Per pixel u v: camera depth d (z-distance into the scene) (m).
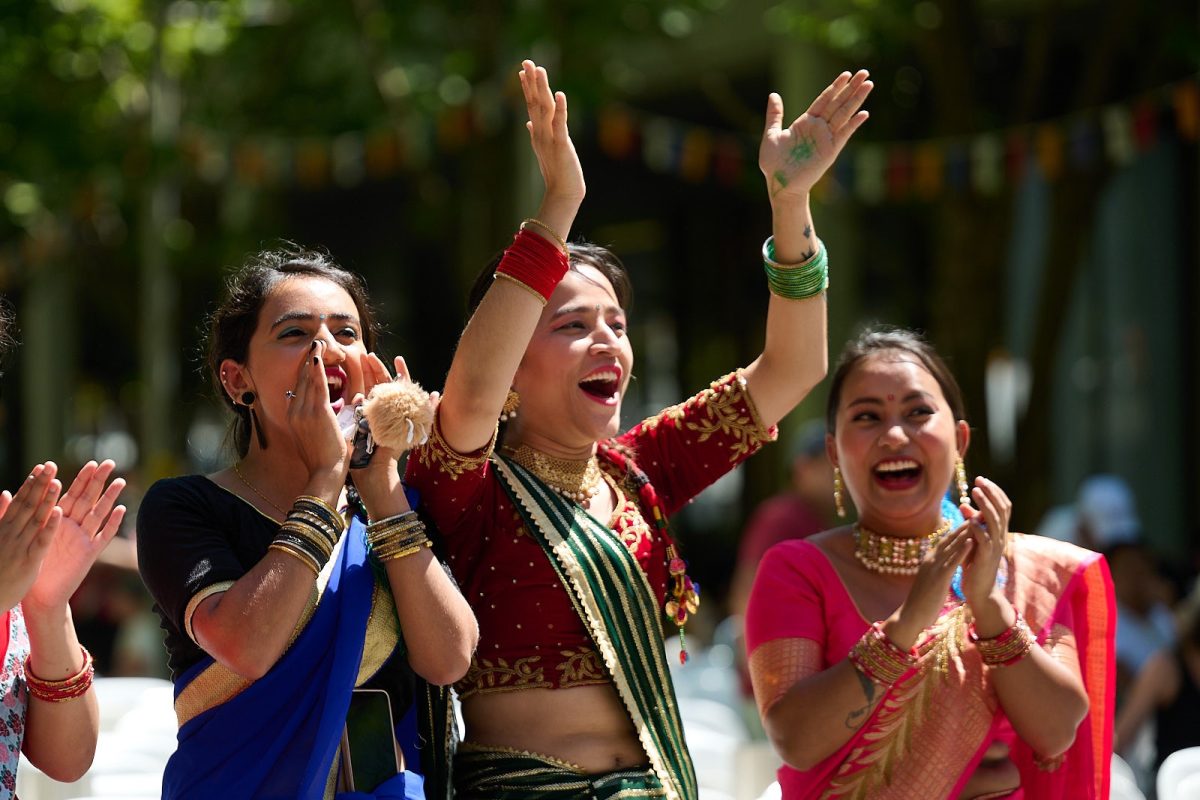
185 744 10.20
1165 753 21.81
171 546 10.16
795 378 12.33
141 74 42.09
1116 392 46.09
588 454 11.73
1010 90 43.53
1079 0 38.94
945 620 12.15
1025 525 35.22
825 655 12.32
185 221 49.34
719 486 61.06
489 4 37.00
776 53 43.75
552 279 10.65
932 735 11.86
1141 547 25.69
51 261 46.16
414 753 10.57
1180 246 44.78
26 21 40.50
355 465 10.34
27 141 40.19
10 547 9.77
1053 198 35.28
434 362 66.94
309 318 10.78
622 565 11.16
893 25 34.28
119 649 30.14
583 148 50.69
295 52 43.16
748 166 35.78
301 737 10.02
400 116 38.59
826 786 11.88
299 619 10.09
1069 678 11.91
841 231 44.19
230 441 11.72
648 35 38.38
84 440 70.69
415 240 66.19
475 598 11.06
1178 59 34.91
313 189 58.53
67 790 16.39
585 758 10.77
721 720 22.36
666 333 62.84
